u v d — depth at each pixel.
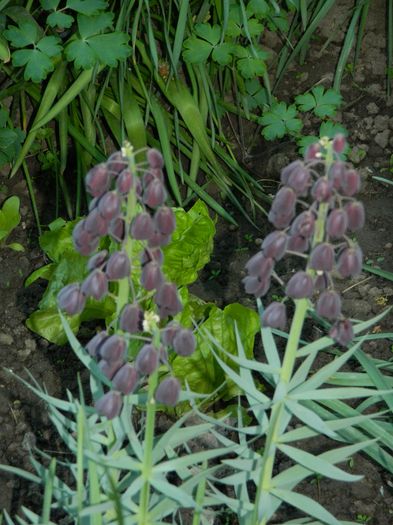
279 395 1.14
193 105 1.89
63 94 1.92
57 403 1.17
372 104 2.06
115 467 1.10
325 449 1.54
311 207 1.03
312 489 1.48
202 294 1.78
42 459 1.53
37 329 1.63
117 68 1.95
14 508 1.46
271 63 2.16
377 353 1.65
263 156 2.04
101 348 1.03
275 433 1.16
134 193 1.03
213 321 1.55
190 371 1.54
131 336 1.03
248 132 2.08
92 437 1.17
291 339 1.12
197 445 1.53
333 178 1.01
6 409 1.60
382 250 1.82
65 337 1.63
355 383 1.47
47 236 1.68
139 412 1.58
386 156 1.99
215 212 1.94
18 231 1.89
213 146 1.91
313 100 1.97
